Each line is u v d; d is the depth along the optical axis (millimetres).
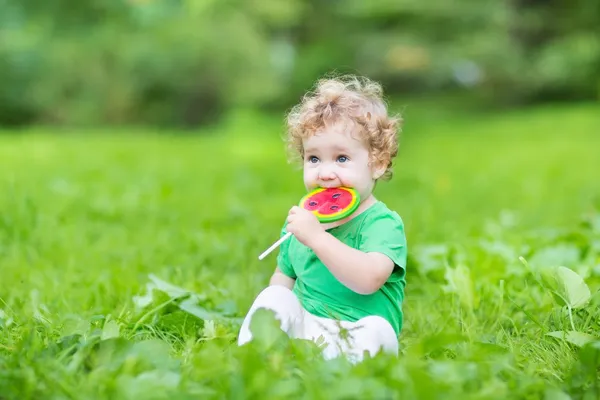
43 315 4258
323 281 3686
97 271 5891
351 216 3734
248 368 2896
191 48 31438
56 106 31828
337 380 2926
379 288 3656
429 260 5617
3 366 3166
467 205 10883
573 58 34125
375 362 3016
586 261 5590
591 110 30172
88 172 13758
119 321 4031
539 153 18438
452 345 3729
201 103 32344
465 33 36250
